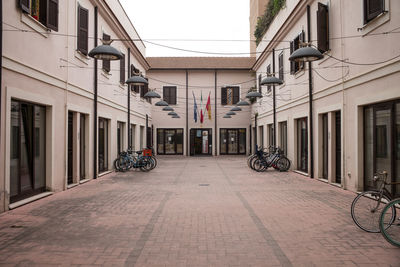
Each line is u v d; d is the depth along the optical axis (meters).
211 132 27.47
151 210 6.95
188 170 15.55
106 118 13.99
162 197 8.47
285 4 15.06
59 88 9.23
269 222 5.95
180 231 5.39
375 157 8.17
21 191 7.65
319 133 11.71
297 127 14.54
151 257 4.21
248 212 6.75
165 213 6.67
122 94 16.69
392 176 7.52
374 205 5.27
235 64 27.70
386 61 7.44
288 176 12.98
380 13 7.52
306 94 12.78
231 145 27.52
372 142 8.44
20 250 4.48
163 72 27.53
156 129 27.39
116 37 15.38
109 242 4.82
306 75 12.77
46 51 8.38
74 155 10.64
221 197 8.48
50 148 8.79
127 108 17.75
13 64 6.88
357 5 8.65
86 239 4.96
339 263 4.00
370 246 4.61
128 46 17.75
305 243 4.76
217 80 27.58
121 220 6.10
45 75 8.31
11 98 7.12
